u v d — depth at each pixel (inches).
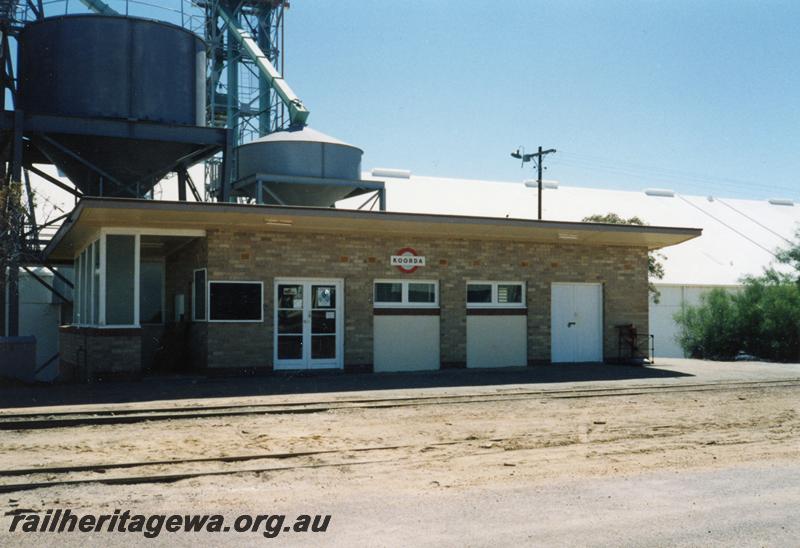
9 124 897.5
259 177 1067.9
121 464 348.2
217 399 549.3
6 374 729.0
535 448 401.7
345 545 234.8
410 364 783.7
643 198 2194.9
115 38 960.9
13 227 791.1
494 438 426.9
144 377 697.6
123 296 688.4
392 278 780.6
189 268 772.0
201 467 350.9
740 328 1079.0
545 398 581.0
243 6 1585.9
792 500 293.0
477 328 818.8
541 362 841.5
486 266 819.4
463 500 291.3
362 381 676.1
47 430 439.2
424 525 257.0
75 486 315.0
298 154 1114.1
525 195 2015.3
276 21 1583.4
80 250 877.2
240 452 382.3
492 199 1930.4
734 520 264.7
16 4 1002.1
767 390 650.2
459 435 433.7
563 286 864.9
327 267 751.1
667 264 1761.8
